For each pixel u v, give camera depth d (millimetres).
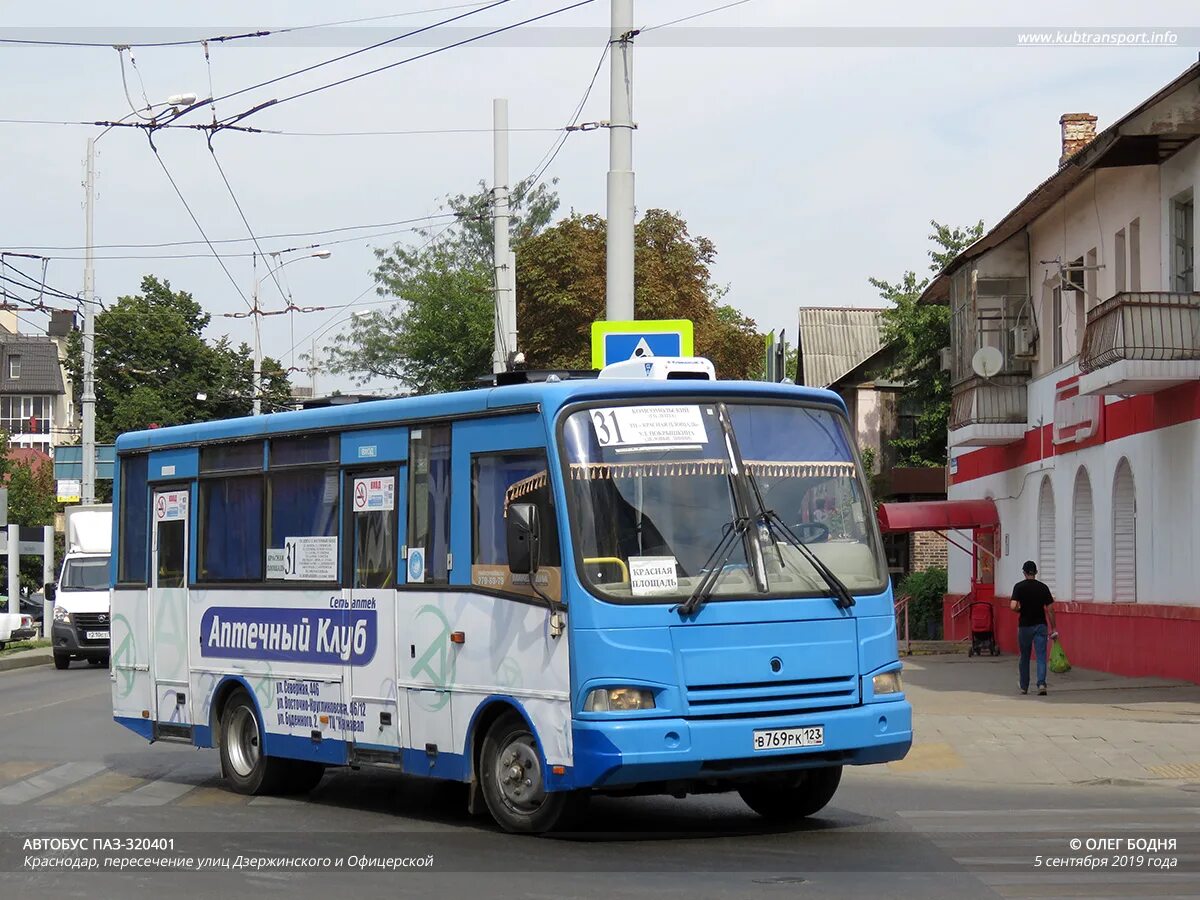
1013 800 12891
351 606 12367
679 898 8406
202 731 14148
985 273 33031
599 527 10242
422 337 60250
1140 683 23938
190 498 14469
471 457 11219
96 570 36281
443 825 11477
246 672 13539
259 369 51000
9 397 105938
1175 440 24141
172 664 14570
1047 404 31281
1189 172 24047
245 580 13656
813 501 10859
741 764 10125
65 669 35438
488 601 10930
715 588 10281
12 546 41562
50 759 16328
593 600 10047
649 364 11367
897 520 34844
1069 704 20969
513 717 10742
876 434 53562
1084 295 29328
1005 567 34406
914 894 8445
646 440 10523
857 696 10594
